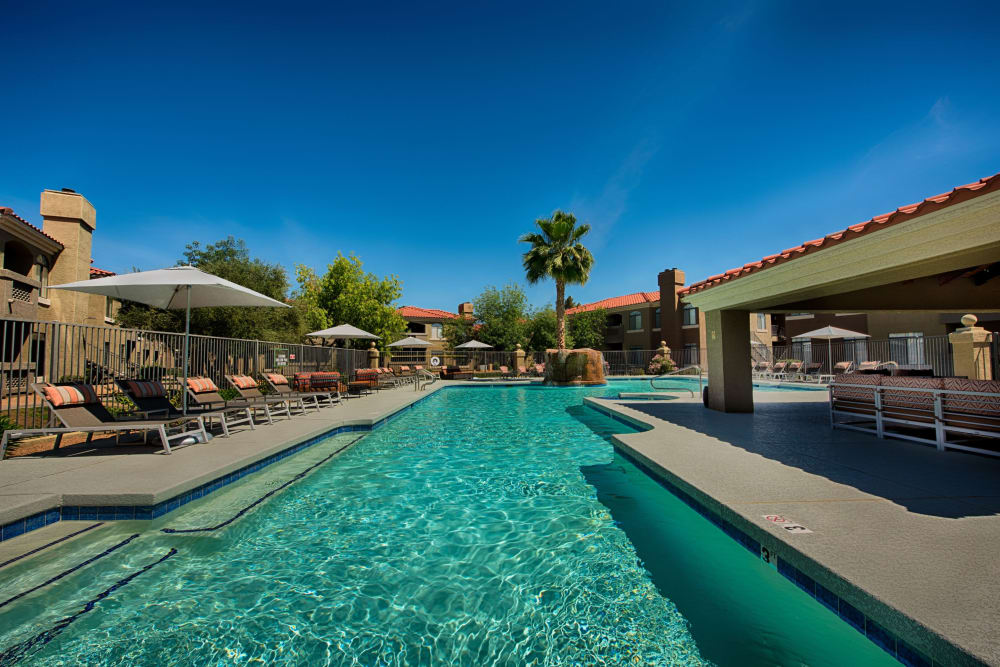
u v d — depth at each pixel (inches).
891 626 69.1
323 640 89.7
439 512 161.3
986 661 54.9
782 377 866.8
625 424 327.0
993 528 102.4
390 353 1138.7
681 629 90.1
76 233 621.3
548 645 86.9
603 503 168.7
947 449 191.8
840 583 79.7
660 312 1278.3
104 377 320.2
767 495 130.7
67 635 90.7
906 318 867.4
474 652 85.4
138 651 85.8
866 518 110.1
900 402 216.8
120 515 143.3
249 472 199.0
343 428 314.3
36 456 200.7
